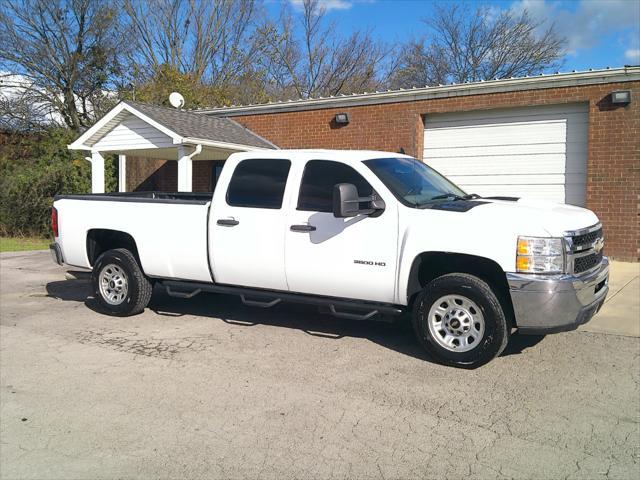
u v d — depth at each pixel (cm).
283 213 606
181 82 2470
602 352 573
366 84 3391
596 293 542
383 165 602
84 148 1402
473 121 1281
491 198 633
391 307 565
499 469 352
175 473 355
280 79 3416
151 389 490
